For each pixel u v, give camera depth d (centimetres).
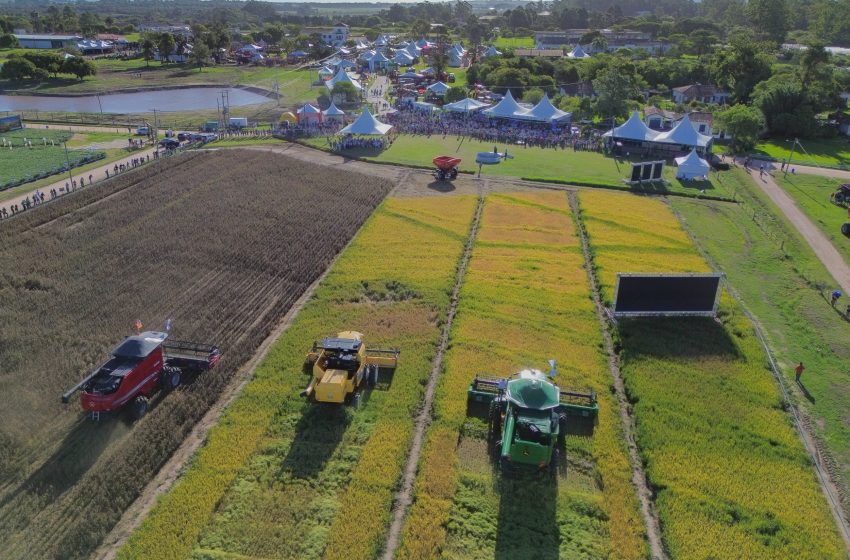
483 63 13875
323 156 7856
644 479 2627
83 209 5578
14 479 2439
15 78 13638
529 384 2623
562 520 2348
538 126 9762
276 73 16050
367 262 4716
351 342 3023
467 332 3700
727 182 7425
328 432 2786
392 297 4184
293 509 2341
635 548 2230
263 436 2758
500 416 2772
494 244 5178
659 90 13325
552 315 3978
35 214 5356
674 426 2908
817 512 2436
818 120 11056
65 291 4072
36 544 2150
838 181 7669
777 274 4822
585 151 8756
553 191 6744
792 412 3095
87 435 2695
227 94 13312
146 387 2923
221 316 3847
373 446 2697
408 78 14375
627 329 3800
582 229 5644
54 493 2370
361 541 2203
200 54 16962
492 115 9919
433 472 2550
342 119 9569
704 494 2492
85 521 2236
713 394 3183
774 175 7881
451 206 6100
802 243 5525
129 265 4503
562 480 2581
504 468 2527
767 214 6291
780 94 10600
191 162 7212
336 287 4294
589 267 4844
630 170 7738
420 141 8888
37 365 3212
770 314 4156
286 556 2138
